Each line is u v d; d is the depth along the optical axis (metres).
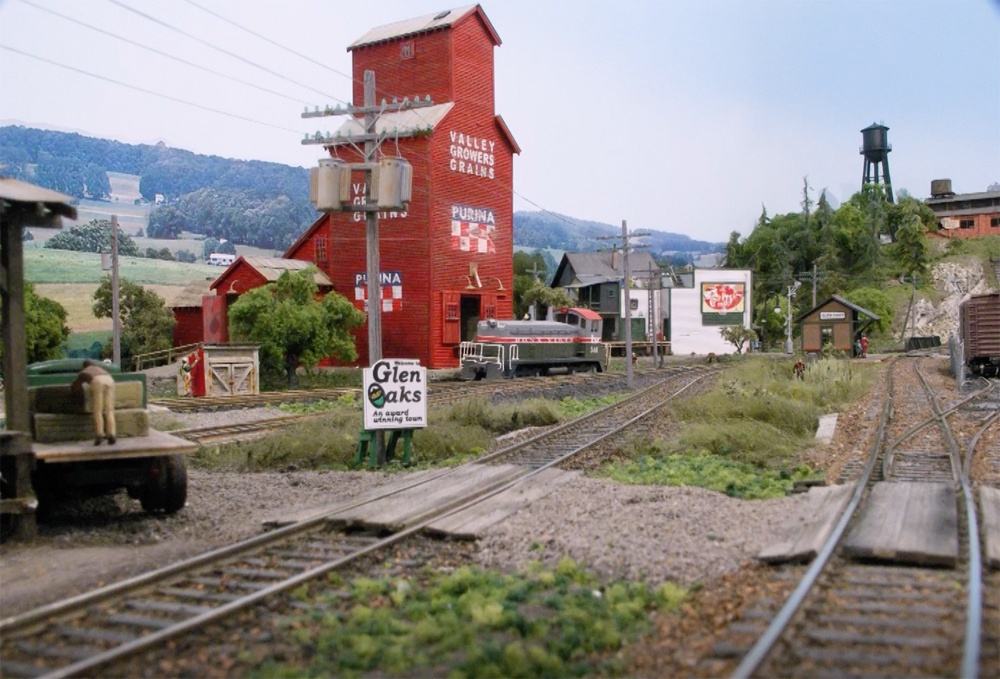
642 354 64.50
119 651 5.93
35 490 11.20
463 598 7.34
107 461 11.23
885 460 13.81
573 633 6.51
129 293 48.66
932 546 8.15
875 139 125.94
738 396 21.78
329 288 42.12
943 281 104.62
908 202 118.19
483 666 5.81
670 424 20.28
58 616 6.83
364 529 10.18
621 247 33.66
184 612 7.02
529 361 37.00
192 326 51.53
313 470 15.87
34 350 36.66
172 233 154.88
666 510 10.61
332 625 6.79
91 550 9.73
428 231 39.47
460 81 40.84
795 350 73.06
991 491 10.95
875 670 5.49
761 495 12.02
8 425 10.44
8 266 10.41
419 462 16.22
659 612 7.18
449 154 40.31
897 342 86.31
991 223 123.44
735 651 5.86
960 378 29.17
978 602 6.48
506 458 15.68
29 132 176.62
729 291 72.44
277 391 30.75
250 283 39.84
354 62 43.25
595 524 10.02
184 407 24.44
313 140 18.34
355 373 39.91
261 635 6.54
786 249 105.06
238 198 172.62
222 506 12.20
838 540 8.62
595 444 16.86
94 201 167.12
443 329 40.22
